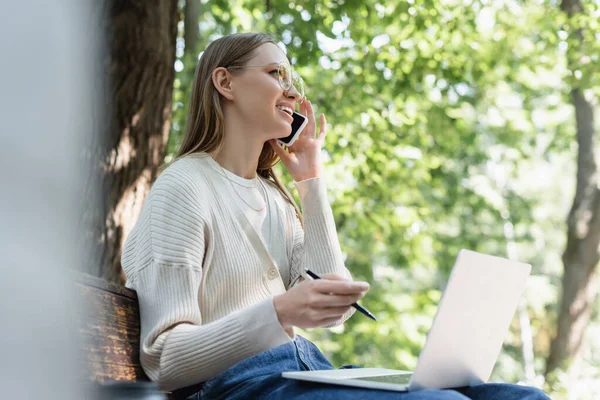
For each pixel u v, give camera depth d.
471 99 8.91
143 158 3.69
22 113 0.37
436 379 1.50
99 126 0.55
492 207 10.59
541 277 16.34
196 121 2.03
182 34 6.54
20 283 0.39
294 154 2.23
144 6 3.82
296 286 1.53
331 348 9.36
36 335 0.41
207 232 1.77
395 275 12.71
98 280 1.46
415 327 8.98
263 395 1.56
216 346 1.52
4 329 0.39
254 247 1.91
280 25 6.47
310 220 2.15
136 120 3.70
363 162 7.60
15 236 0.38
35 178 0.38
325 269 2.09
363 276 9.57
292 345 1.80
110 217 3.45
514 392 1.58
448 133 8.02
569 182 17.53
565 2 8.26
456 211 10.89
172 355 1.53
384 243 8.84
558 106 11.01
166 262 1.64
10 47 0.37
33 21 0.37
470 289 1.48
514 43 7.92
